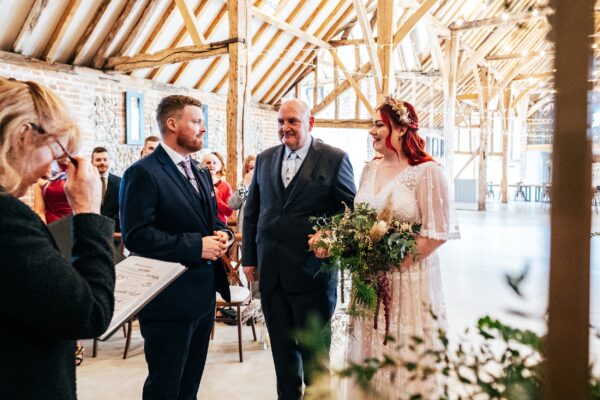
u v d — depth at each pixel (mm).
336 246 1816
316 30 9719
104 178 4000
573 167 477
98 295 932
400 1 8812
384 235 1791
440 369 691
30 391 845
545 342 511
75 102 6652
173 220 1986
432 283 1953
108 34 6680
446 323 1953
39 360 866
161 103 2051
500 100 16531
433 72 12039
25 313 804
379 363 674
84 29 6418
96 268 962
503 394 589
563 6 475
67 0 5898
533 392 562
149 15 6699
